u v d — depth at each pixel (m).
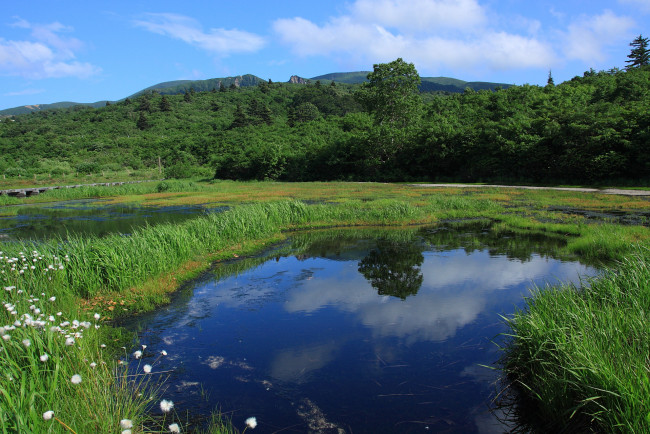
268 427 4.38
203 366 5.78
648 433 3.31
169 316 7.75
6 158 63.50
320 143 57.31
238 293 9.12
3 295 6.71
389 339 6.58
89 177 55.38
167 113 106.25
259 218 15.44
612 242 11.35
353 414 4.62
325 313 7.82
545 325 5.23
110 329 6.95
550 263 10.88
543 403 4.44
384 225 17.94
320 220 18.34
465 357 5.91
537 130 34.94
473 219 19.11
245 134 75.81
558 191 26.67
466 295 8.65
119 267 8.95
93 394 4.30
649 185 27.03
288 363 5.85
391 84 55.28
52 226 19.36
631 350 4.30
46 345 4.75
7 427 3.31
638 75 44.50
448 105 57.78
